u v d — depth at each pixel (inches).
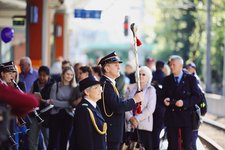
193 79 573.6
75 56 3378.4
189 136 573.0
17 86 498.0
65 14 1678.2
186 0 2269.9
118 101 471.8
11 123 440.8
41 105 615.8
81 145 415.5
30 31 1147.9
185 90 571.2
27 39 1147.3
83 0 1609.3
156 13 2551.7
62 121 619.5
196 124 571.8
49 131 623.5
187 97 569.3
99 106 474.6
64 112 618.2
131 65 1046.4
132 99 481.7
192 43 2281.0
